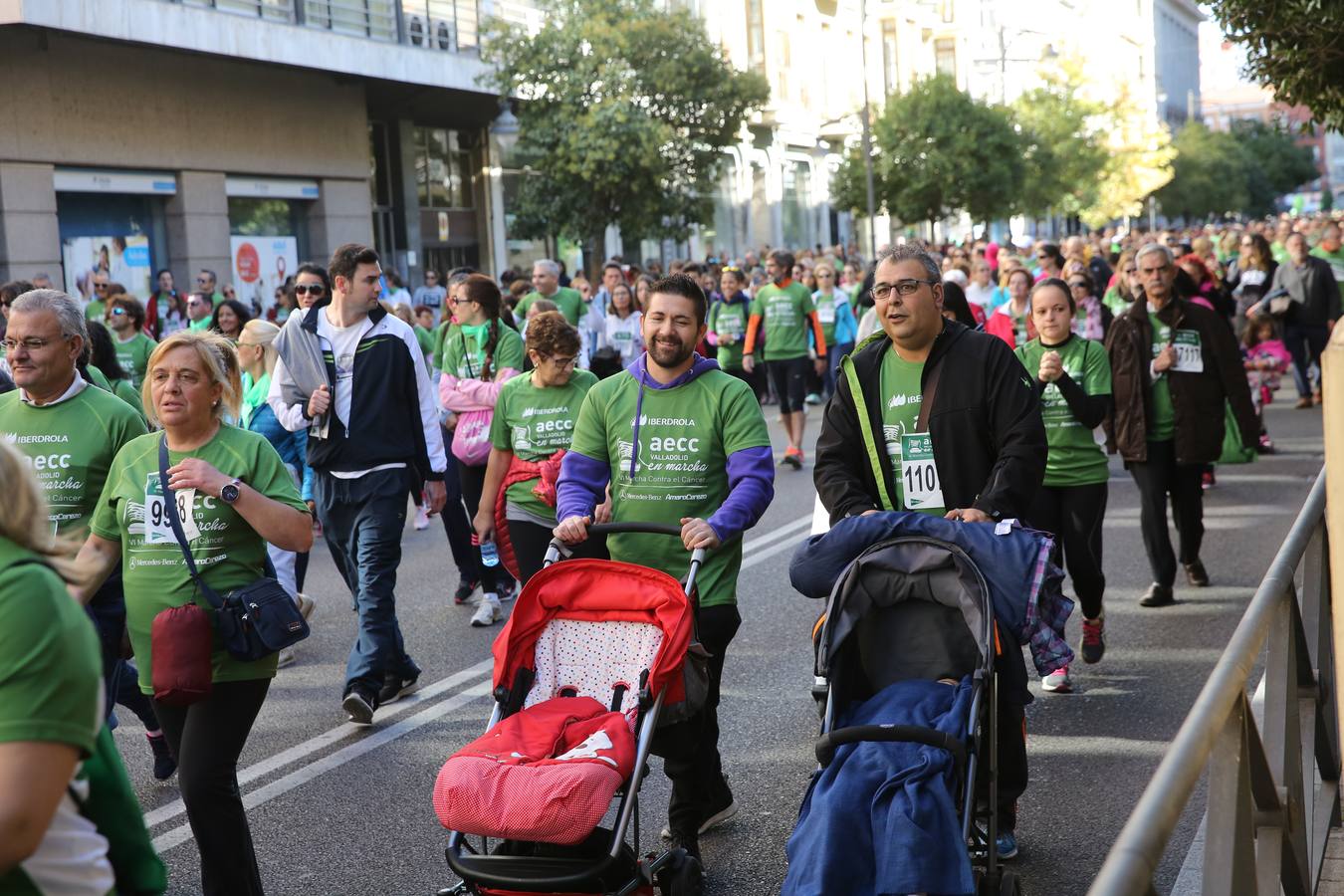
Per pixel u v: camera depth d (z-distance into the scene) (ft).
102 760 8.60
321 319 23.66
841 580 14.48
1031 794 18.99
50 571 8.05
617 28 93.30
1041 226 231.09
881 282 16.53
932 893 12.03
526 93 95.40
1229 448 28.30
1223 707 9.52
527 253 116.98
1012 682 14.34
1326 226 62.13
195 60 80.94
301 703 24.71
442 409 30.14
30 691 7.74
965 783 12.87
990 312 55.16
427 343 49.24
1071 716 22.27
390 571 23.54
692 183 98.68
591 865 13.02
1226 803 10.55
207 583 15.17
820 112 169.78
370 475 23.48
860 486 17.04
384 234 101.81
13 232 69.77
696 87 96.68
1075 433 24.18
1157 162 206.08
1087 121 198.59
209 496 15.21
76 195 74.90
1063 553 24.82
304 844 18.30
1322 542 16.53
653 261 97.66
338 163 93.20
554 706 14.48
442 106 103.55
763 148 155.74
